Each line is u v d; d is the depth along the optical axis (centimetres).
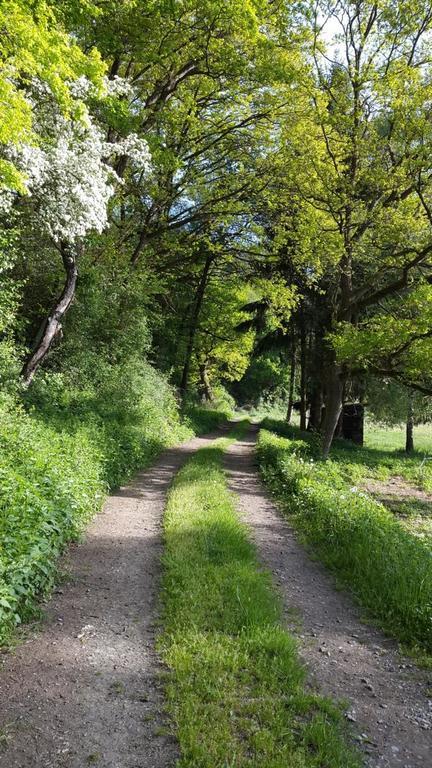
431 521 1352
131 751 342
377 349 1534
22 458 767
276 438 2281
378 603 632
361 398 2598
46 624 511
